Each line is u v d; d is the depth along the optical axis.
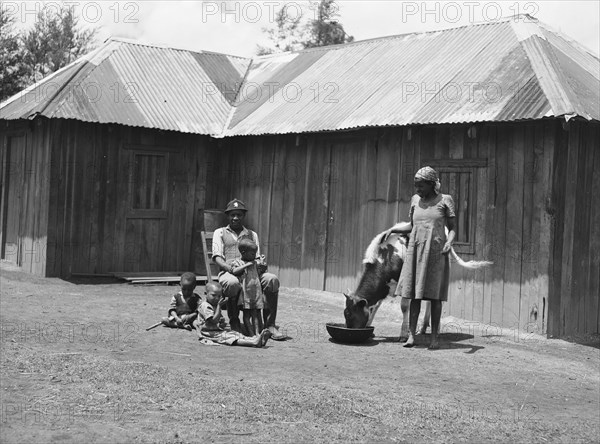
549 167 11.27
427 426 6.01
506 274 11.68
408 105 12.91
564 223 11.47
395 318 12.15
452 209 9.50
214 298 8.97
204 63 18.22
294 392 6.61
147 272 15.70
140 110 15.50
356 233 14.04
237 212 9.41
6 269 15.05
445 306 12.40
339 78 15.70
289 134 15.08
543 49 12.58
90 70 15.95
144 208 15.77
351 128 13.15
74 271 14.81
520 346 10.31
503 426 6.22
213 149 16.64
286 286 15.20
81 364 7.13
